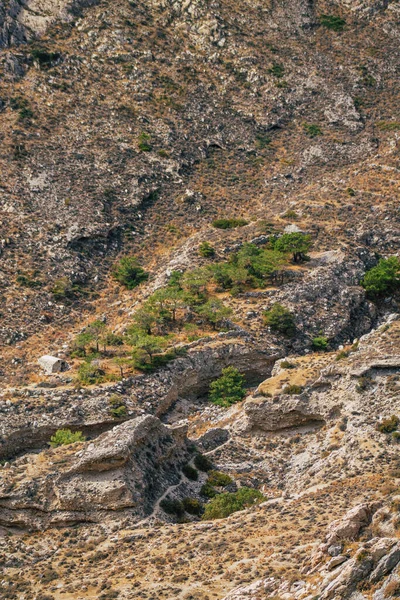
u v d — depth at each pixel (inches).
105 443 5374.0
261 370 7534.5
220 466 6013.8
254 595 3592.5
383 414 5708.7
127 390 6929.1
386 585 3157.0
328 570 3427.7
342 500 4768.7
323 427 6107.3
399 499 3818.9
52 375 7224.4
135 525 5108.3
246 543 4411.9
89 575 4520.2
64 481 5251.0
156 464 5590.6
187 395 7283.5
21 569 4788.4
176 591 4025.6
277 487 5728.3
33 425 6535.4
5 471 5383.9
